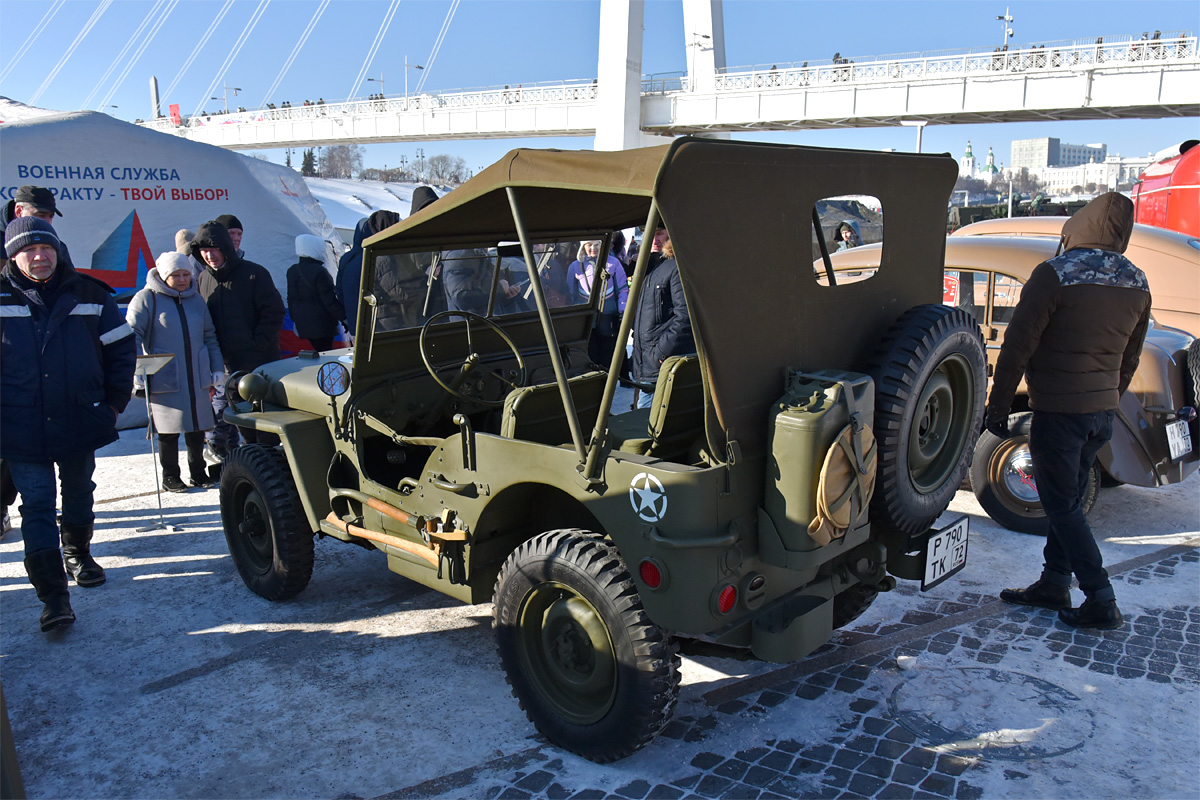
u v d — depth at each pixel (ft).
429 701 11.24
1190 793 9.16
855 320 10.52
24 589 15.17
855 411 8.94
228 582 15.34
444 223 11.51
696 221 8.27
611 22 125.90
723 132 141.69
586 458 9.27
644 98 138.10
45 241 13.03
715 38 135.74
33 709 11.16
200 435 21.01
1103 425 12.76
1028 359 12.67
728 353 8.67
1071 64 110.63
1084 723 10.50
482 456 10.44
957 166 11.89
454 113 166.91
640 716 9.14
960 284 18.21
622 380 14.14
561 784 9.42
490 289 13.73
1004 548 16.31
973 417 11.23
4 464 16.97
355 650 12.69
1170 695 11.12
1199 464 16.97
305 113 187.93
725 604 8.90
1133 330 12.76
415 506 11.51
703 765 9.73
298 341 30.53
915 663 12.02
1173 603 13.88
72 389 13.37
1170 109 108.27
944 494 10.83
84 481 14.84
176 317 19.84
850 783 9.36
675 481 8.57
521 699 10.31
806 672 11.83
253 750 10.16
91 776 9.71
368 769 9.76
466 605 14.26
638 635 9.02
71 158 26.14
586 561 9.37
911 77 120.06
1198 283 21.01
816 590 10.17
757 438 9.12
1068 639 12.72
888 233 10.95
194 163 28.48
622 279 20.59
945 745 10.07
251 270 21.18
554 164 8.95
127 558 16.55
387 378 12.93
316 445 13.47
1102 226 12.54
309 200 32.01
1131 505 18.70
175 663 12.35
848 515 8.98
